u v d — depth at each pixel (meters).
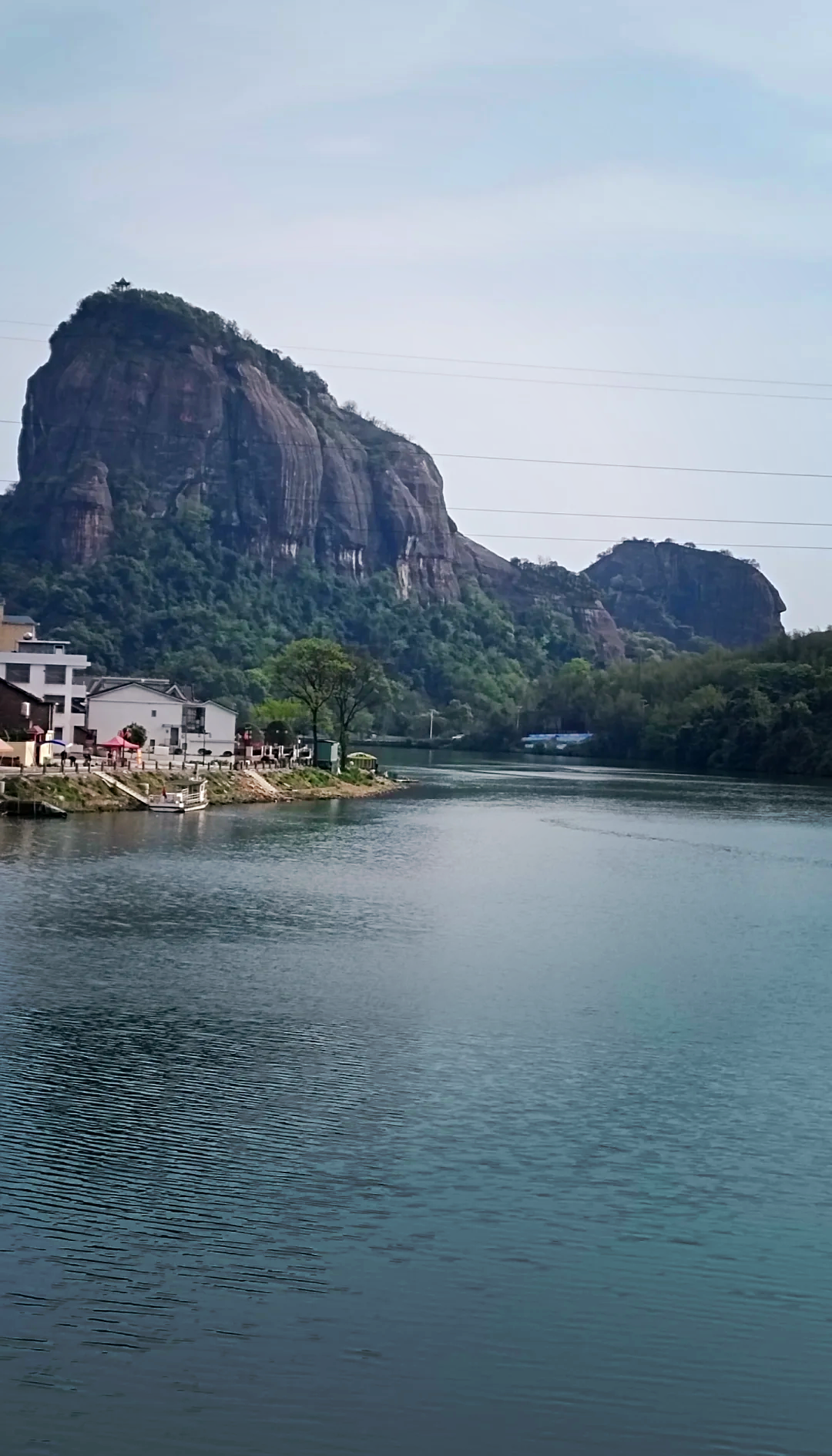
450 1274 29.03
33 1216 30.84
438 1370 25.67
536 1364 25.95
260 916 67.62
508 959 59.56
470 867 91.31
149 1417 24.08
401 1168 34.38
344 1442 23.69
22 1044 43.44
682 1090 41.25
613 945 63.88
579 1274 29.20
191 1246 29.77
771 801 167.00
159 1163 34.06
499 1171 34.41
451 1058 43.78
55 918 64.62
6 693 137.88
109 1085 39.81
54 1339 26.11
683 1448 23.80
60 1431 23.59
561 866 94.06
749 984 56.06
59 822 105.25
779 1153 36.25
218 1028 46.28
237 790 138.50
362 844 103.06
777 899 80.56
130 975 53.31
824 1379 25.83
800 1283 29.16
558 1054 44.66
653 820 135.25
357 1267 29.17
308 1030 46.44
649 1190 33.56
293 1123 37.16
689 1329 27.30
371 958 58.53
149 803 119.12
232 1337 26.44
